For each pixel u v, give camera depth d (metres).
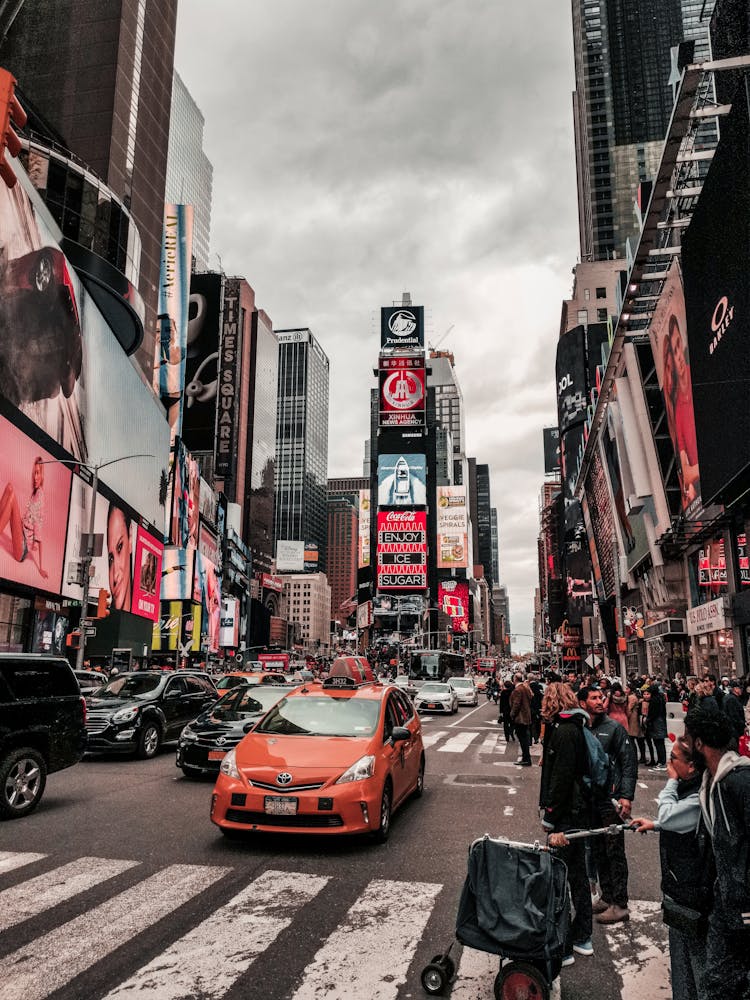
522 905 4.12
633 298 45.91
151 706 15.33
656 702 15.27
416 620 124.31
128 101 73.88
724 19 30.16
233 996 4.28
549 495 168.88
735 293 27.33
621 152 140.88
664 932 5.46
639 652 58.16
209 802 10.32
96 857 7.36
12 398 34.62
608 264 116.06
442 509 196.38
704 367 31.56
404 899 6.09
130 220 57.19
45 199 51.19
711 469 31.12
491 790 11.68
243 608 147.25
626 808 5.79
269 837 8.25
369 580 165.25
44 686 10.17
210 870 6.91
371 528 151.38
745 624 32.34
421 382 134.88
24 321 36.12
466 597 180.62
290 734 8.83
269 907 5.86
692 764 3.55
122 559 54.44
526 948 4.09
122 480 54.72
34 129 64.12
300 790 7.62
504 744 18.81
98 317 48.91
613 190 139.38
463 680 39.88
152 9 80.75
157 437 67.62
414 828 8.88
